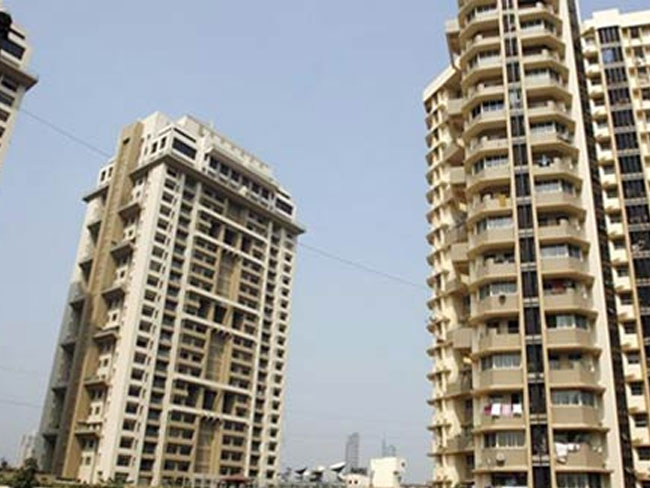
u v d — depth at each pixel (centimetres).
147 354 10588
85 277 12388
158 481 10175
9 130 9488
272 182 13825
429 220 7919
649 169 7162
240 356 12294
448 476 6159
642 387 6284
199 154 12512
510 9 6819
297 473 11919
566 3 6862
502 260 5816
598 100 7700
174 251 11475
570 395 5091
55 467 10269
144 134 12750
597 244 5678
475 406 5484
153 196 11519
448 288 6769
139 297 10725
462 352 5972
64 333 11944
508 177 6016
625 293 6706
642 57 7719
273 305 13412
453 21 7300
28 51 9938
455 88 8081
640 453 6050
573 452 4878
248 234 13138
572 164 6091
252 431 12144
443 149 7919
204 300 11844
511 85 6425
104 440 9938
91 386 10638
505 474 5062
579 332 5244
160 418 10500
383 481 10000
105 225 12031
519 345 5350
